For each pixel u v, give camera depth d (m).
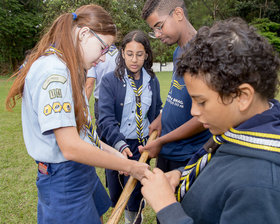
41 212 1.34
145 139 2.18
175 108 1.66
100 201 1.61
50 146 1.15
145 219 2.48
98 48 1.23
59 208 1.24
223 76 0.62
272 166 0.60
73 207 1.26
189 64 0.68
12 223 2.48
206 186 0.75
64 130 1.05
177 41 1.68
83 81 1.21
